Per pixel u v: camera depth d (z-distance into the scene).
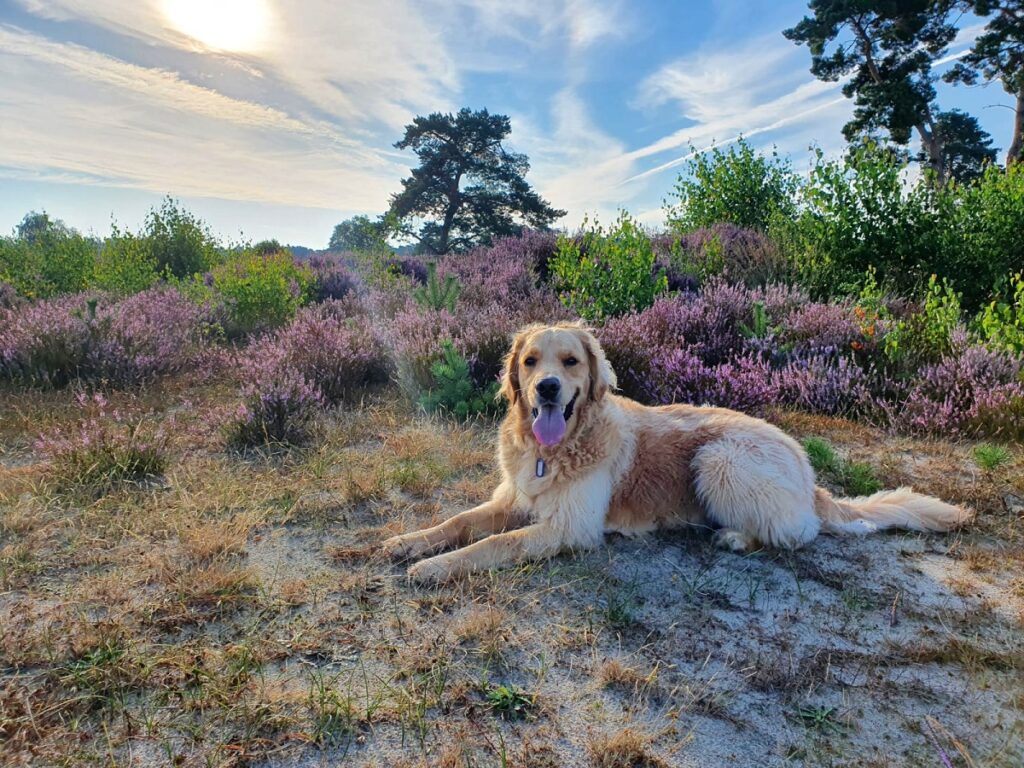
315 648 1.18
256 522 1.59
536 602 1.34
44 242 5.09
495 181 16.98
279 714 1.04
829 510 1.67
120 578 1.36
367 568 1.44
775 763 0.99
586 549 1.56
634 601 1.36
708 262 4.23
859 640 1.25
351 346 2.77
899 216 3.85
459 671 1.14
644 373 2.58
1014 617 1.32
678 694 1.11
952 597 1.39
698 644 1.23
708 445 1.66
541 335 1.62
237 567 1.41
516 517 1.65
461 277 4.63
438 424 2.33
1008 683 1.13
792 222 4.47
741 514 1.58
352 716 1.04
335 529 1.60
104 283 4.59
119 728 1.00
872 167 3.87
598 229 3.99
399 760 0.97
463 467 1.98
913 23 10.32
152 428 2.02
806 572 1.48
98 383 2.63
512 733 1.02
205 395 2.60
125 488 1.70
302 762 0.96
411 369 2.63
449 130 16.34
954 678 1.15
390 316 3.71
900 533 1.66
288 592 1.33
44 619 1.23
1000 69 9.77
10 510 1.58
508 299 3.68
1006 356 2.57
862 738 1.03
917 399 2.40
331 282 4.78
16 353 2.64
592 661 1.18
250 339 3.32
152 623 1.22
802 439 2.26
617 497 1.62
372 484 1.77
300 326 2.98
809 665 1.18
